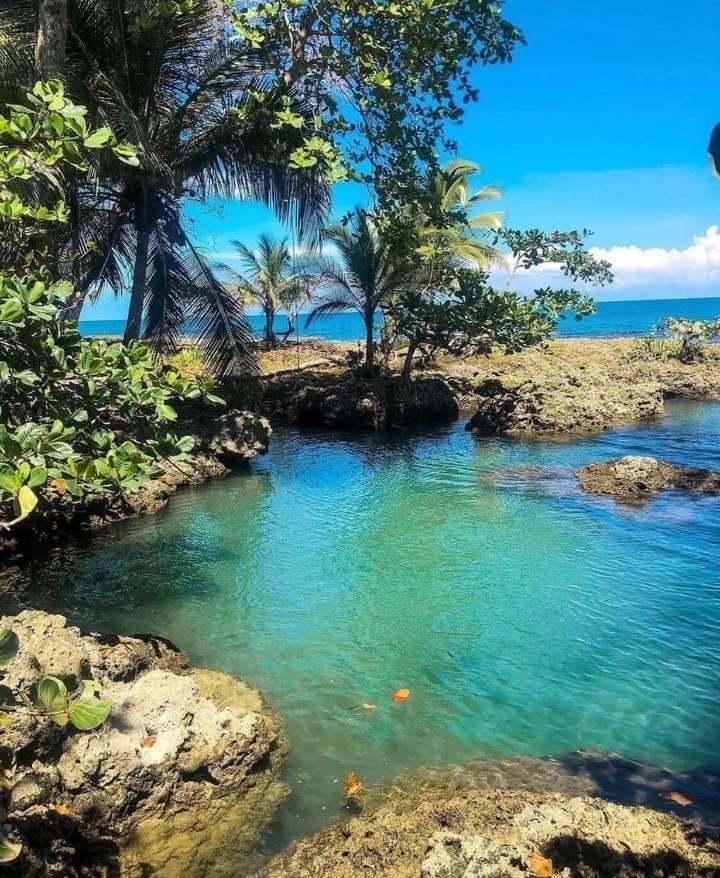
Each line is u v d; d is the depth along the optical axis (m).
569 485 12.89
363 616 7.29
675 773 4.61
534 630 6.88
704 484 12.20
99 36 13.38
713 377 27.08
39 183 8.44
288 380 25.83
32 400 6.05
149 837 4.04
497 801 4.07
